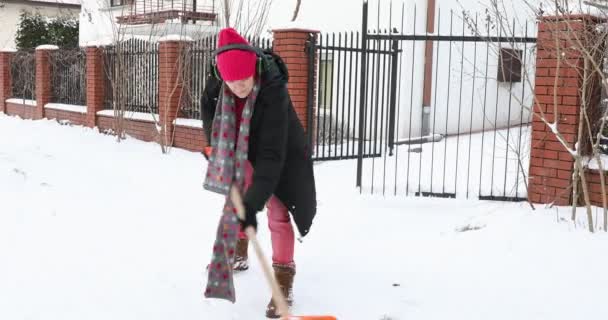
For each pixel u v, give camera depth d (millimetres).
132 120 12859
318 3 13367
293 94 9258
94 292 3932
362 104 7285
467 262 4789
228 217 3611
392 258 4926
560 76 5895
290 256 3900
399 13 12172
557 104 5930
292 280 3922
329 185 7812
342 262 4836
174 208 6395
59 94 16578
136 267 4465
